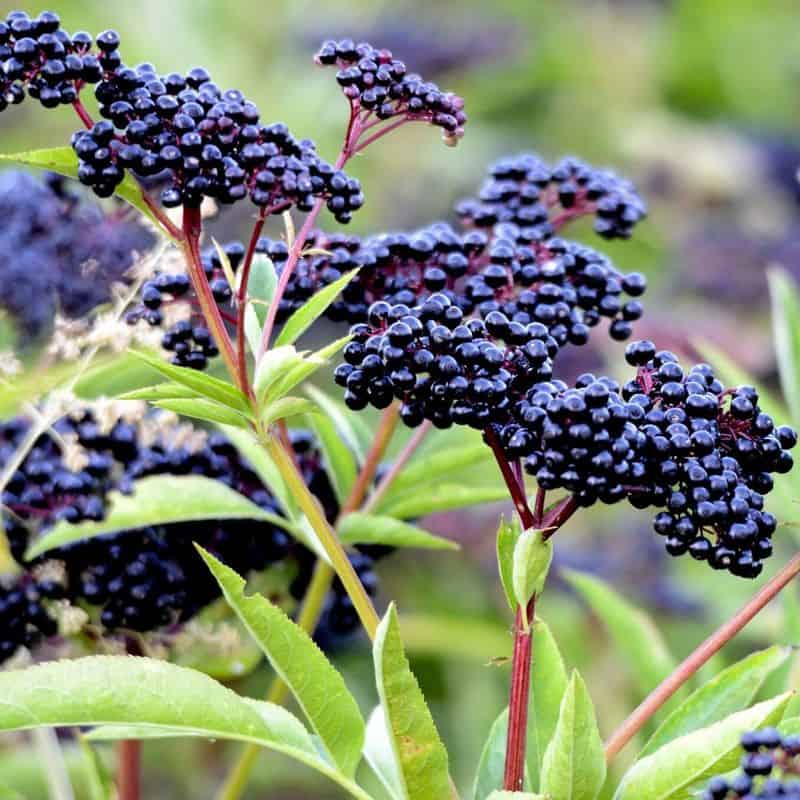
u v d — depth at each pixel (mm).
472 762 1341
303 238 923
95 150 899
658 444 880
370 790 1325
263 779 1358
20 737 1149
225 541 1021
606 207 1033
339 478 1027
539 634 928
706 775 878
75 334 1021
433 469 1034
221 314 943
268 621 891
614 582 1422
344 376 902
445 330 889
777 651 923
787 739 862
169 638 1019
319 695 897
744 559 883
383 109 939
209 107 907
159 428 1006
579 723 874
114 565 1002
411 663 1454
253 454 1006
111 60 905
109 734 911
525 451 883
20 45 900
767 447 896
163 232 910
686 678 902
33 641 1014
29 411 993
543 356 893
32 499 1000
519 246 988
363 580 1038
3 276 1023
